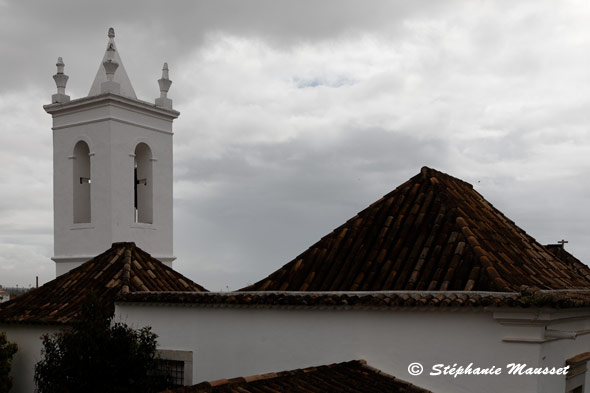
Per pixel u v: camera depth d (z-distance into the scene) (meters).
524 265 11.50
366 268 11.30
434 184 12.84
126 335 11.98
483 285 9.98
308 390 8.71
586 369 11.52
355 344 10.40
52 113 26.20
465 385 9.53
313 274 11.77
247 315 11.39
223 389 8.27
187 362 11.84
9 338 15.79
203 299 11.64
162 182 26.88
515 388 9.15
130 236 25.06
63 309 15.56
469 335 9.56
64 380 11.91
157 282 16.81
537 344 9.06
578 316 10.48
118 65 25.64
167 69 27.91
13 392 15.45
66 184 25.73
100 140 24.83
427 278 10.52
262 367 11.12
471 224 11.70
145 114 26.17
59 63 26.62
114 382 11.67
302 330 10.85
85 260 24.73
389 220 12.34
